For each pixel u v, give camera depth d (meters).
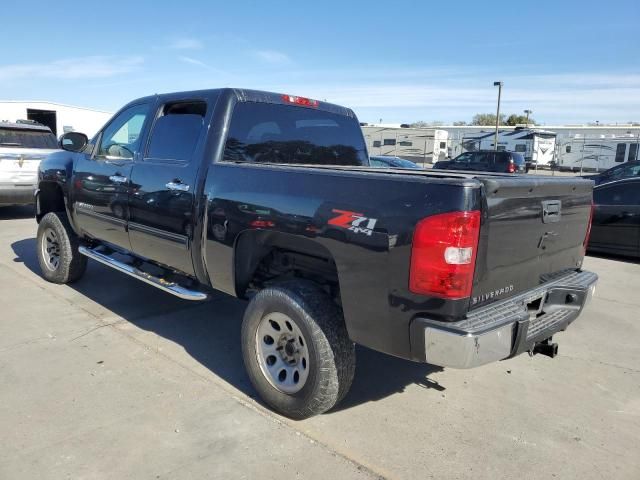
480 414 3.47
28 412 3.24
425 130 35.50
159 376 3.80
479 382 3.96
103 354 4.14
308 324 3.04
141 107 4.63
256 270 3.91
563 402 3.68
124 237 4.68
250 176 3.41
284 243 3.36
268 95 4.17
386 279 2.68
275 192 3.22
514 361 4.38
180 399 3.47
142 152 4.41
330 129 4.73
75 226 5.54
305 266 3.55
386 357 4.37
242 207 3.39
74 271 5.84
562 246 3.40
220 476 2.71
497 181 2.63
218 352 4.28
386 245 2.66
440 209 2.50
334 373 3.06
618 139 35.78
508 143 38.16
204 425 3.17
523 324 2.74
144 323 4.88
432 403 3.59
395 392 3.74
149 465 2.78
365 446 3.04
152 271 4.50
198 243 3.77
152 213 4.20
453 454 3.00
